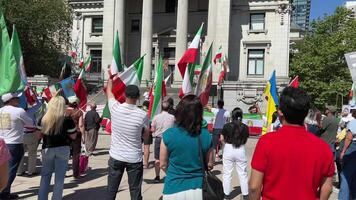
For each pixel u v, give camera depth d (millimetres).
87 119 14766
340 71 46594
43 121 7219
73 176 10680
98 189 9500
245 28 50750
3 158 3812
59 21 40406
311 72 46781
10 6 36438
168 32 52938
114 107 6668
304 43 50344
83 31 56844
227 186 8484
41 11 38500
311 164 3463
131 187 6625
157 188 9828
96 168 12375
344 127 11828
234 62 50719
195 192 4340
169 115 10289
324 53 46344
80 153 10836
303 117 3607
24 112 7828
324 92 45719
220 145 14273
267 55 49938
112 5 53000
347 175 8070
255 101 36625
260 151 3562
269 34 49938
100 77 50656
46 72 41500
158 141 10359
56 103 7281
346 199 8055
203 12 52750
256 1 50156
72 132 7418
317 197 3615
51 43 41500
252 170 3588
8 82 7465
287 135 3553
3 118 7719
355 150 8039
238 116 8750
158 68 10820
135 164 6586
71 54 43125
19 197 8516
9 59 7449
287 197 3455
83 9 56844
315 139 3566
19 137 7879
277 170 3486
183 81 9367
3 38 7441
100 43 55812
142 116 6586
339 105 45875
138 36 55375
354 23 47062
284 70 49250
